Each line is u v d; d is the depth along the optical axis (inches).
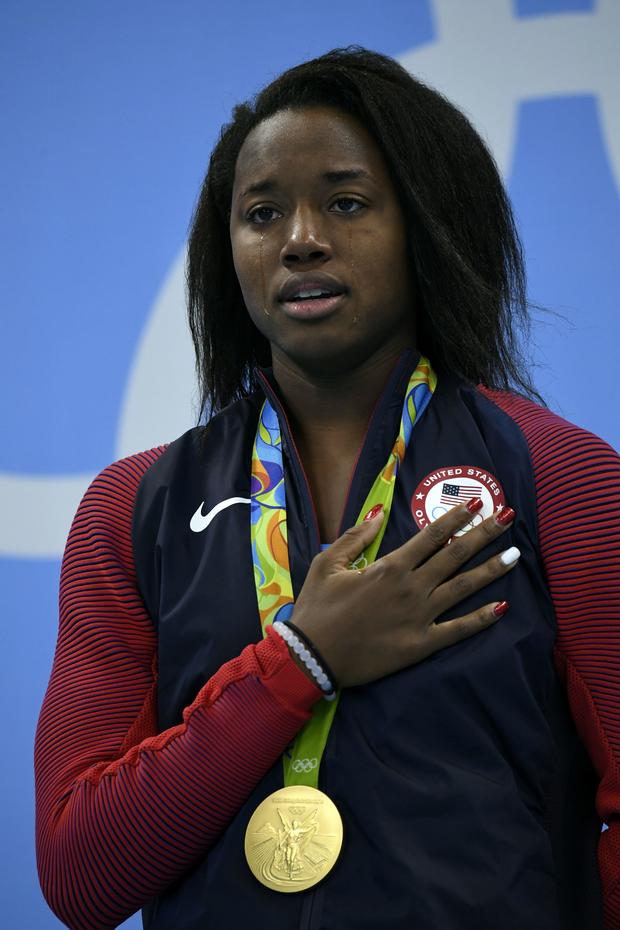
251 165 185.0
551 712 171.5
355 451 188.9
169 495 187.5
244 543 179.5
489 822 158.4
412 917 153.6
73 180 417.7
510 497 171.8
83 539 188.5
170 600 178.7
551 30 408.8
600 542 166.6
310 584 169.3
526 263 395.2
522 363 205.6
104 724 179.0
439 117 191.8
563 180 401.1
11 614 400.5
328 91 186.1
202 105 418.9
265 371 200.5
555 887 161.8
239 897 161.6
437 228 183.2
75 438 406.6
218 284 211.5
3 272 413.7
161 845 165.8
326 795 162.7
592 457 171.2
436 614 164.6
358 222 180.1
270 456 188.4
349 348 180.9
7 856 385.7
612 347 390.6
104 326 410.9
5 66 424.5
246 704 164.6
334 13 417.7
